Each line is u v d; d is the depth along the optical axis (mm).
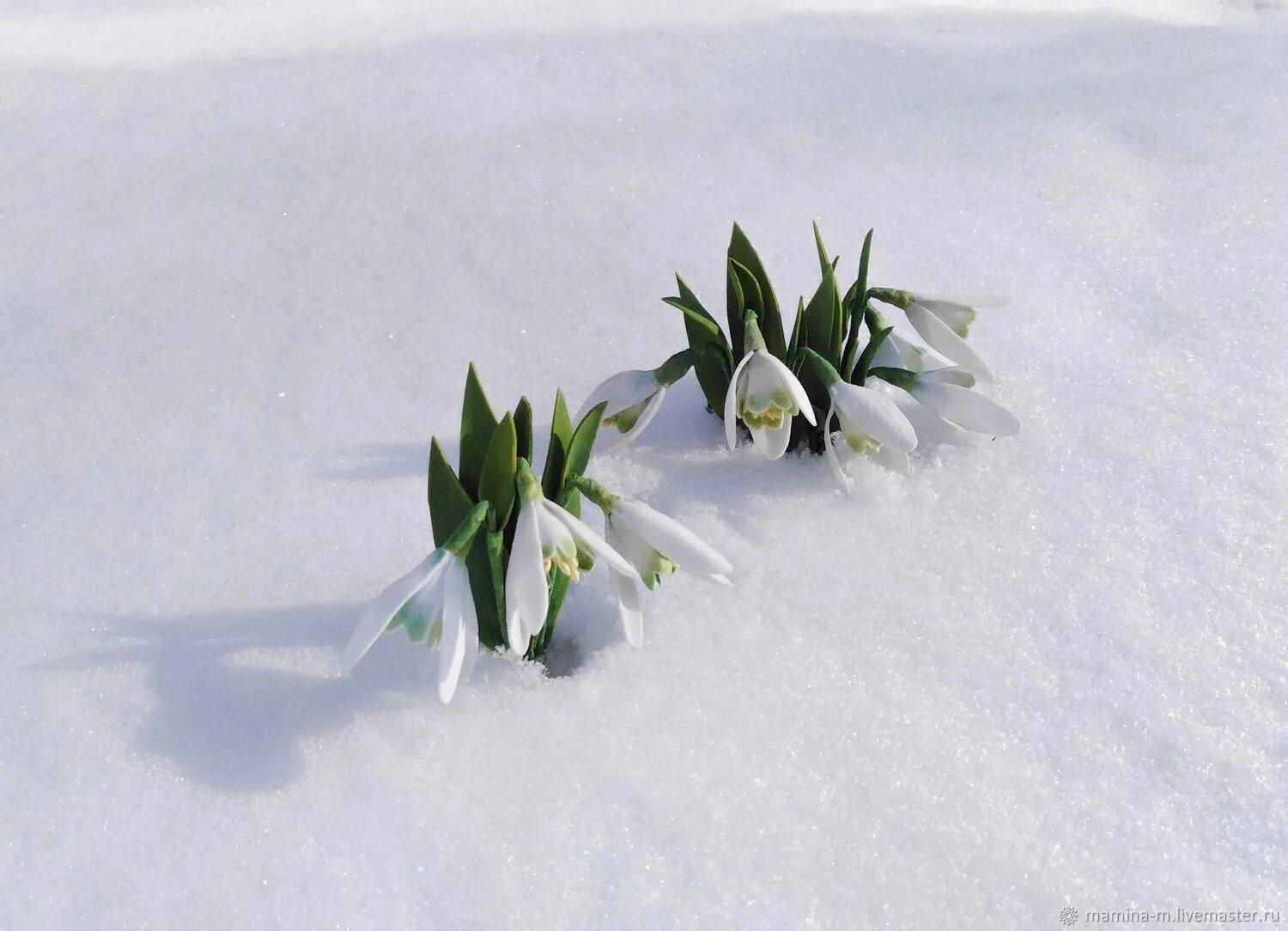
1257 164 604
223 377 535
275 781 432
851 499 495
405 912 412
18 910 414
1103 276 563
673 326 552
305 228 592
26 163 621
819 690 450
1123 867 419
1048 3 746
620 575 435
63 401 526
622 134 633
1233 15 731
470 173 615
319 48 691
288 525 490
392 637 459
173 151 628
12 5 733
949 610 467
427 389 532
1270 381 521
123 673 452
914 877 417
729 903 413
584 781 431
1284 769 433
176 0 745
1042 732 442
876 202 598
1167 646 457
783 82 658
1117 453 503
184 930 411
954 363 512
